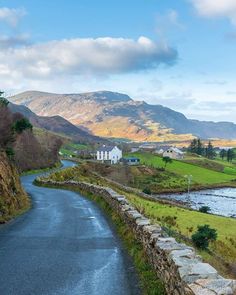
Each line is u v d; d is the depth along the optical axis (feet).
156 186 469.57
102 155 633.20
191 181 524.93
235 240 123.85
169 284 32.50
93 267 45.39
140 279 40.29
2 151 118.93
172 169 590.14
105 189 110.93
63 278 41.14
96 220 82.02
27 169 294.25
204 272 26.94
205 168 654.12
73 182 173.88
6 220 80.53
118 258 49.52
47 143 408.87
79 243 58.54
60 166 376.68
